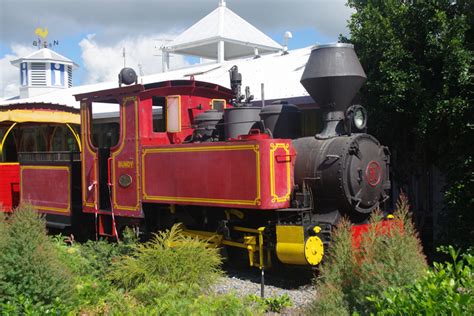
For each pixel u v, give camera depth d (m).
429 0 8.77
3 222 6.23
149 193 9.16
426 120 8.61
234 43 20.27
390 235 4.76
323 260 7.46
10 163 12.70
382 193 8.09
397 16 9.12
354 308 4.54
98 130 16.25
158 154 9.02
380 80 9.13
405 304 3.75
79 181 10.94
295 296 6.92
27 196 12.04
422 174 10.06
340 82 7.99
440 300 3.71
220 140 8.86
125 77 9.63
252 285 7.63
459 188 8.41
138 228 9.33
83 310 5.89
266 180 7.55
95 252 7.58
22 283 5.45
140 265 6.49
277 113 8.33
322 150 7.80
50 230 12.10
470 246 8.06
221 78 14.23
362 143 7.80
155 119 11.80
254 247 8.05
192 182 8.49
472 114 8.27
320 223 7.68
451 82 8.41
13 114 11.90
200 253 6.59
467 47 8.56
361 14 9.62
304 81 8.31
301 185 7.93
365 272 4.61
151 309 5.19
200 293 6.09
